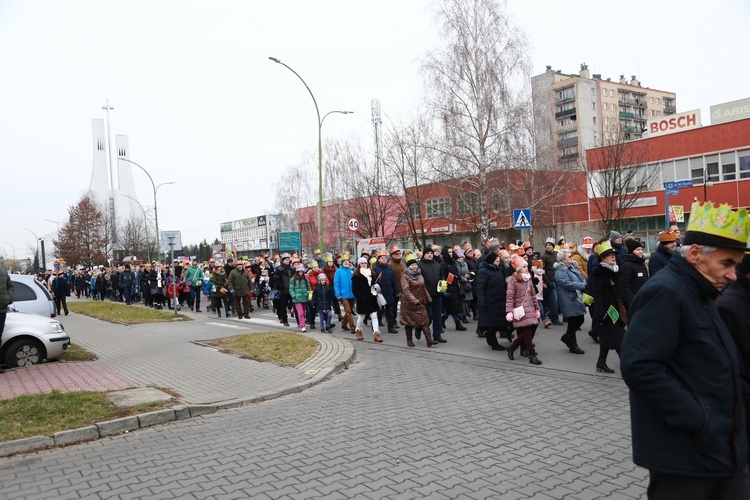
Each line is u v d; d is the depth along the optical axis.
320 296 14.45
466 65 26.16
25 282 12.43
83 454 5.67
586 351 10.10
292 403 7.53
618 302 8.20
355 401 7.43
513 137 26.09
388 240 41.47
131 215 80.06
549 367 8.91
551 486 4.29
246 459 5.24
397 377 8.85
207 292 22.67
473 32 26.36
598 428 5.72
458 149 26.69
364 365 10.05
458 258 14.54
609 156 35.59
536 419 6.14
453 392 7.62
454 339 12.39
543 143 28.97
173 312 22.31
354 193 40.75
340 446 5.50
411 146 31.28
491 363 9.55
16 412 6.75
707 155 37.59
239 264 18.69
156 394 7.71
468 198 28.12
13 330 10.27
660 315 2.44
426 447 5.35
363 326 15.60
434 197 34.25
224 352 11.27
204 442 5.88
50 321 10.90
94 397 7.44
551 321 13.80
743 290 2.94
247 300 18.94
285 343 11.66
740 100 38.38
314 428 6.21
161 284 25.73
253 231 119.31
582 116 85.25
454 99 26.50
